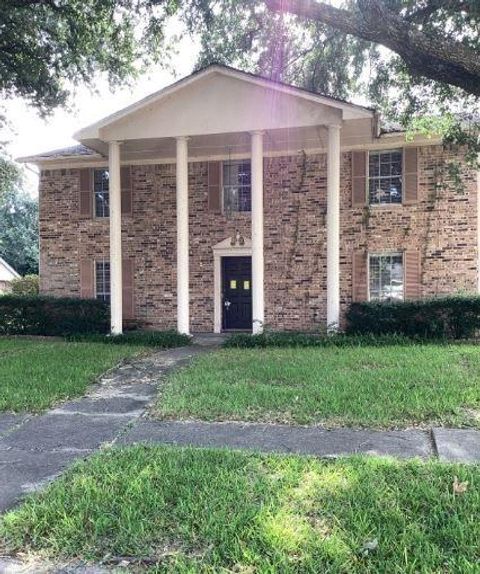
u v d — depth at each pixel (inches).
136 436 217.8
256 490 153.0
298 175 604.1
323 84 575.8
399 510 138.9
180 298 528.7
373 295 591.2
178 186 525.7
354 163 587.5
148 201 642.2
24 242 1669.5
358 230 589.3
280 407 250.1
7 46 510.9
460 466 172.6
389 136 561.9
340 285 593.6
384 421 227.6
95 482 162.9
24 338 572.1
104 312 595.8
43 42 538.9
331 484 156.7
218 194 624.4
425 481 158.6
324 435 213.6
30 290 917.8
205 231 631.2
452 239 563.5
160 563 118.1
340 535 125.5
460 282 561.6
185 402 263.1
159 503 145.7
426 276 571.2
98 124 524.7
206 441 208.5
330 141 489.7
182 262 529.3
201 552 121.8
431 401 252.5
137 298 644.7
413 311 506.6
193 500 147.0
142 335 517.7
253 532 127.5
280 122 495.2
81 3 495.8
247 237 618.2
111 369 369.1
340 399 259.6
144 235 642.8
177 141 521.3
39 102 566.6
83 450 202.2
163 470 171.0
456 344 466.9
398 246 578.2
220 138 554.6
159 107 521.3
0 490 164.1
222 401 261.1
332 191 494.6
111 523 135.6
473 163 496.1
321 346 464.1
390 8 363.9
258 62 580.4
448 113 491.2
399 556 116.7
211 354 427.8
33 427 234.4
